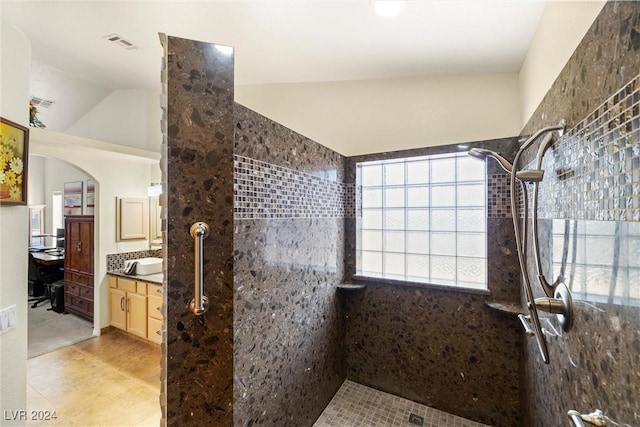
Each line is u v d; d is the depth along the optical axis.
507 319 1.63
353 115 2.18
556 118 1.06
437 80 1.91
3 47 1.19
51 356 2.68
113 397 2.07
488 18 1.25
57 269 4.42
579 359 0.86
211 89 0.97
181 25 1.65
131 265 3.13
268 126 1.35
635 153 0.60
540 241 1.24
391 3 1.18
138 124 3.23
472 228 1.83
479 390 1.70
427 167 1.99
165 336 0.92
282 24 1.47
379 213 2.17
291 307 1.52
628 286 0.62
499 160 1.25
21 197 1.27
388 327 2.00
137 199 3.51
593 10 0.78
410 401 1.90
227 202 1.00
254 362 1.24
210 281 0.98
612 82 0.69
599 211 0.75
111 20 1.75
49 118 3.54
